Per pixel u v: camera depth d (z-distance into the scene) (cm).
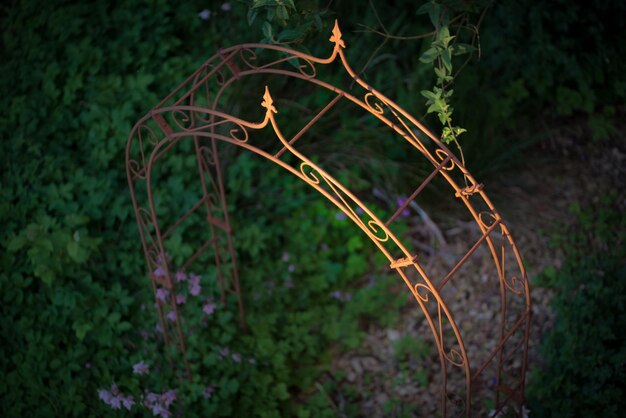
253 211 425
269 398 370
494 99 470
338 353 403
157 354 368
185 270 396
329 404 381
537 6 459
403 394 383
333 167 443
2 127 422
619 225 437
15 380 365
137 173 326
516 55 473
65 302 369
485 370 386
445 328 407
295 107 446
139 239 399
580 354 348
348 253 434
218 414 356
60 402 355
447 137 269
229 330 380
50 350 364
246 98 435
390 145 446
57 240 374
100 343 364
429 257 434
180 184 412
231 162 425
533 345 391
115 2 450
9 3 483
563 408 338
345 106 454
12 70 439
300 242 421
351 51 462
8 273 380
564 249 429
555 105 500
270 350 384
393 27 466
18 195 396
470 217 448
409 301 422
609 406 330
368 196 444
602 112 498
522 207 451
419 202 445
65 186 391
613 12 466
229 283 396
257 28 445
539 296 412
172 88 433
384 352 402
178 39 444
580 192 459
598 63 479
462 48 275
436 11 270
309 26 273
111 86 423
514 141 481
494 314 409
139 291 388
